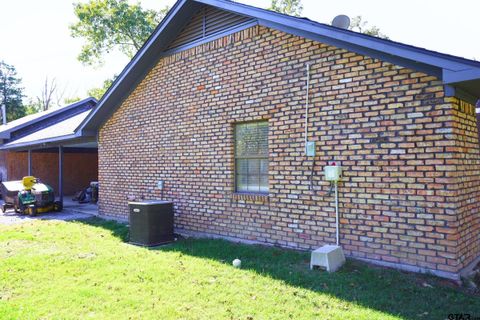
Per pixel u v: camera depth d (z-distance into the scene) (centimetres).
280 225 668
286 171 659
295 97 647
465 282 472
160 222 748
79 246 724
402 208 524
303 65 636
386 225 539
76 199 1691
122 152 1034
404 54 487
